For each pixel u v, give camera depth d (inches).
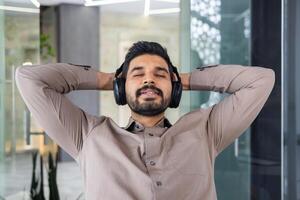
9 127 123.4
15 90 121.8
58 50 266.1
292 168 97.8
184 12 107.7
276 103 97.4
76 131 46.5
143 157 44.9
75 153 47.3
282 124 97.3
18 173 127.8
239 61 103.1
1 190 122.6
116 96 48.4
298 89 96.3
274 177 100.3
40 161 138.4
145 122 47.8
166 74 47.1
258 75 48.4
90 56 274.2
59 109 45.6
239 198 103.8
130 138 46.4
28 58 133.0
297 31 95.7
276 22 97.4
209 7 105.1
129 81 46.8
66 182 175.5
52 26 265.4
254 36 100.5
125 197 42.8
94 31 274.5
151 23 310.3
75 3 265.1
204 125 48.5
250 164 102.4
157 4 257.3
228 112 48.4
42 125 46.8
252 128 100.5
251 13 100.8
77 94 260.4
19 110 123.5
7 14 124.4
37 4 139.0
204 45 105.7
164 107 46.8
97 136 45.8
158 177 43.8
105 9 283.7
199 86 51.6
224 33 104.4
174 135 46.8
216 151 49.1
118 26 305.0
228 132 48.8
